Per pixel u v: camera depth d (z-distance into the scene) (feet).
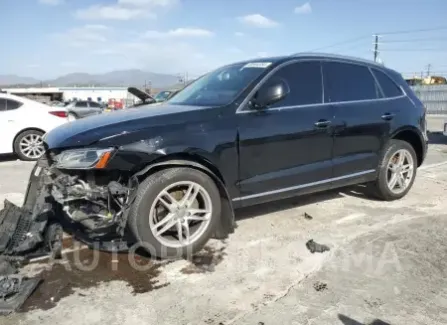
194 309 9.12
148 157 10.86
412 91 17.47
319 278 10.50
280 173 13.28
